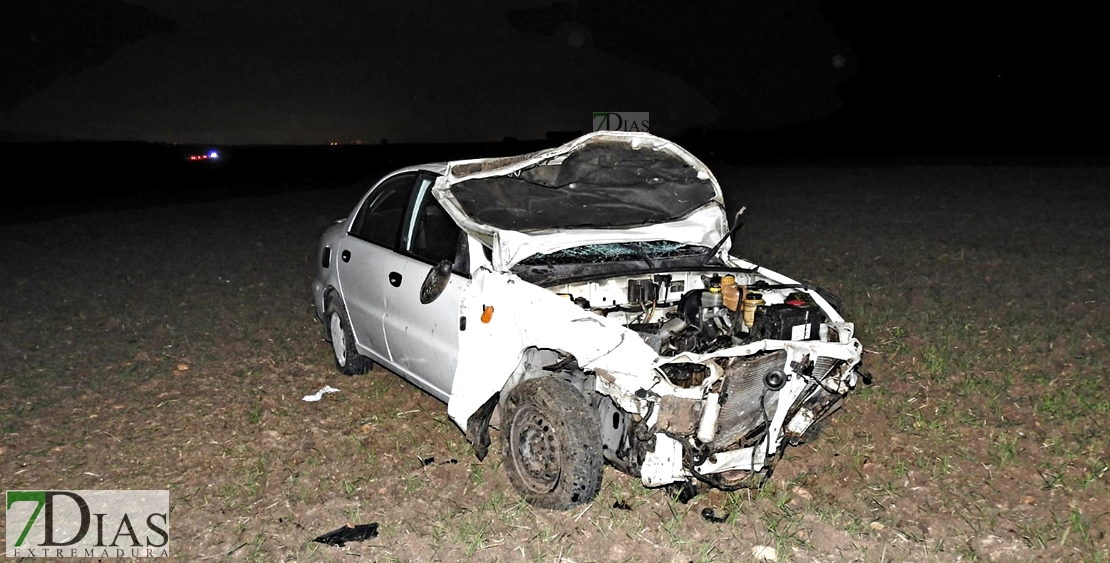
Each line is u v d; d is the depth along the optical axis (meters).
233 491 4.91
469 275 4.95
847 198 19.91
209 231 17.14
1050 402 5.78
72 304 10.10
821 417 4.83
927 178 24.97
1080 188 20.33
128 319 9.17
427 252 5.52
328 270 6.77
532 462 4.61
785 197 20.52
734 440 4.37
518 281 4.64
